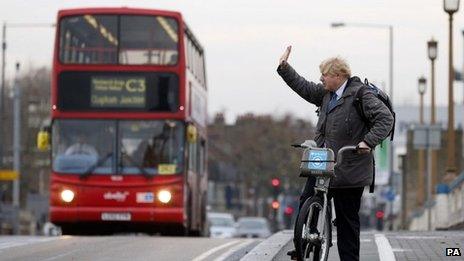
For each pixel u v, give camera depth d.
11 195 116.19
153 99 35.25
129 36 35.34
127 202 35.25
